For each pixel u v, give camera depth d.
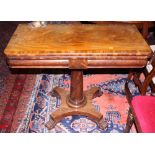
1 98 2.46
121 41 1.69
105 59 1.59
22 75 2.87
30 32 1.82
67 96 2.29
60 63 1.60
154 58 1.80
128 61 1.60
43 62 1.59
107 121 2.18
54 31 1.85
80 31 1.86
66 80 2.79
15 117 2.21
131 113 1.70
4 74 2.90
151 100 1.55
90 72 2.91
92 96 2.35
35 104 2.37
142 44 1.65
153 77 2.00
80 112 2.13
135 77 2.30
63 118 2.19
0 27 4.33
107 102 2.41
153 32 3.81
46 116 2.23
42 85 2.68
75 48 1.58
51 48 1.58
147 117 1.43
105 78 2.81
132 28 1.93
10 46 1.60
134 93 2.54
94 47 1.60
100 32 1.85
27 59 1.57
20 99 2.44
